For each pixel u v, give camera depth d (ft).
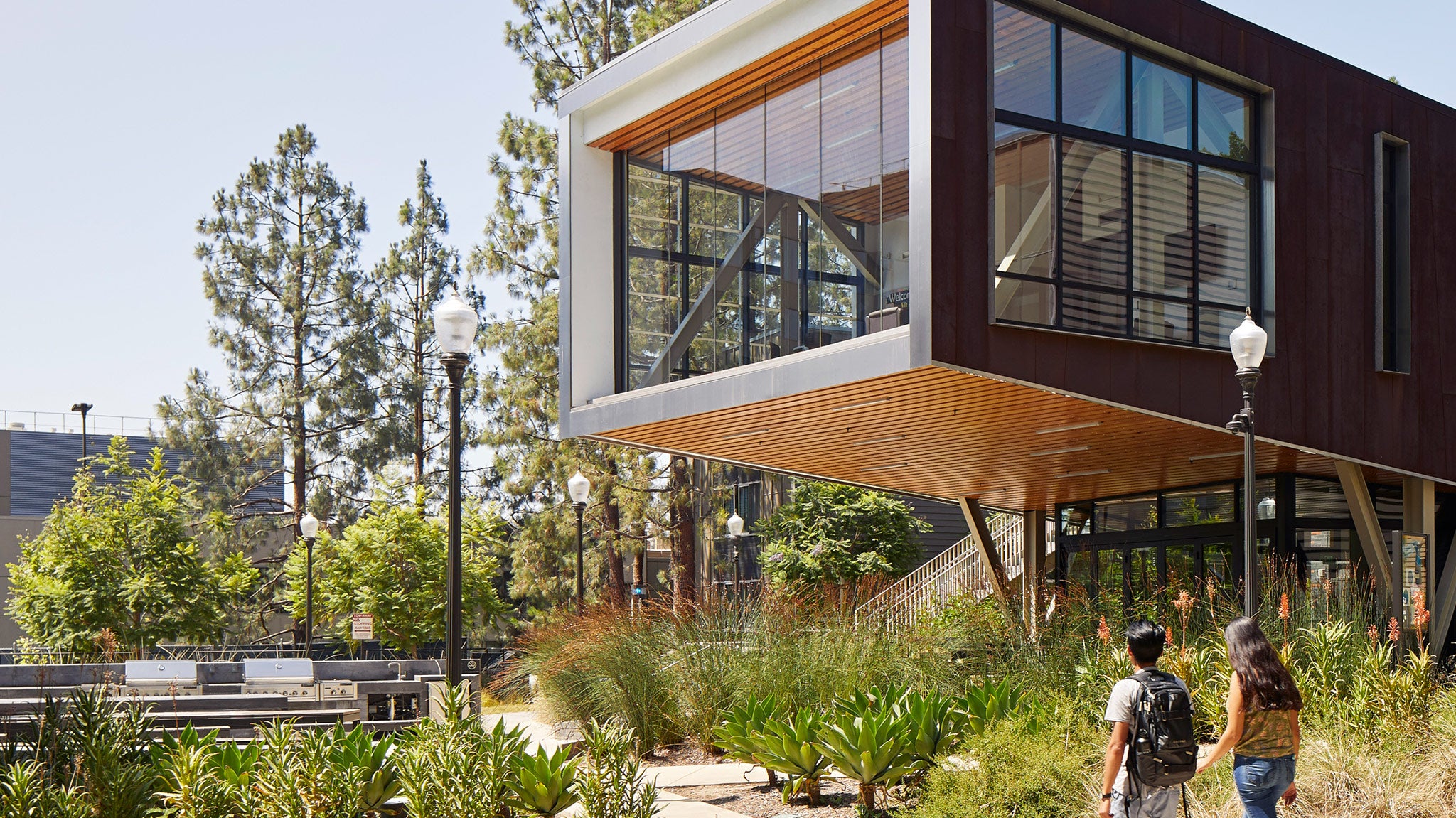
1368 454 48.98
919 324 38.06
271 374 125.49
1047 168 41.37
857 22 43.62
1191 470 61.00
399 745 28.32
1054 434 50.55
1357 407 48.78
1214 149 45.91
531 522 98.94
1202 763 21.62
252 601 122.72
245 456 123.65
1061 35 42.19
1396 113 51.55
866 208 44.04
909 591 80.02
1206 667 38.14
